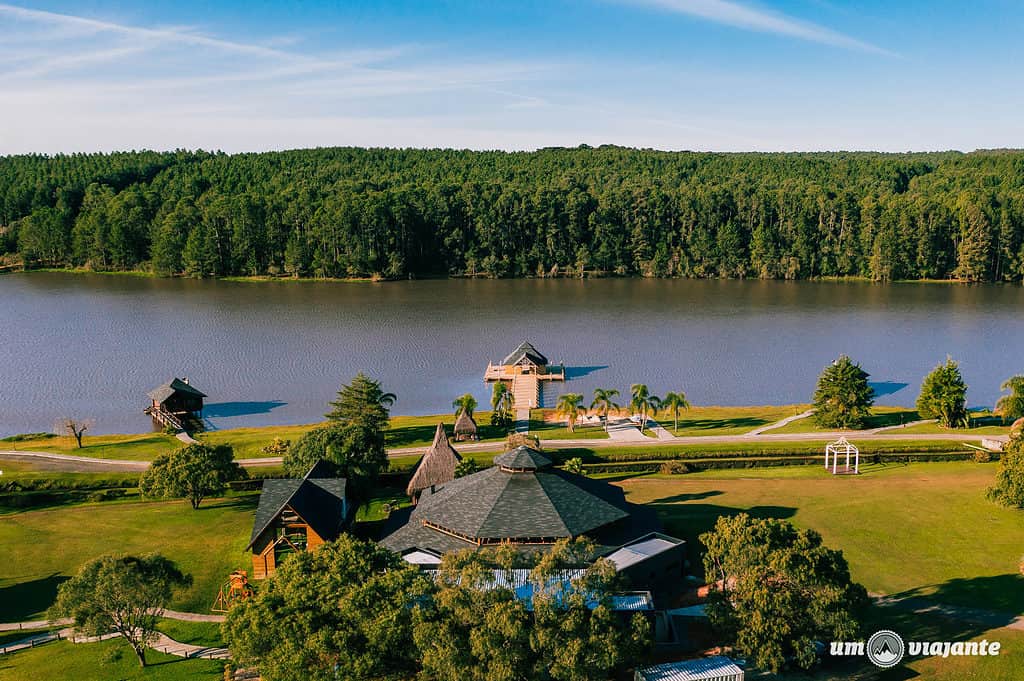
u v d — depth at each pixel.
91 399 132.88
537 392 137.12
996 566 69.19
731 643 56.12
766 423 116.31
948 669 53.41
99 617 51.81
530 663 45.88
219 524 81.88
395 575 49.31
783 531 55.25
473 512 68.69
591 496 70.88
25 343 171.62
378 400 111.38
